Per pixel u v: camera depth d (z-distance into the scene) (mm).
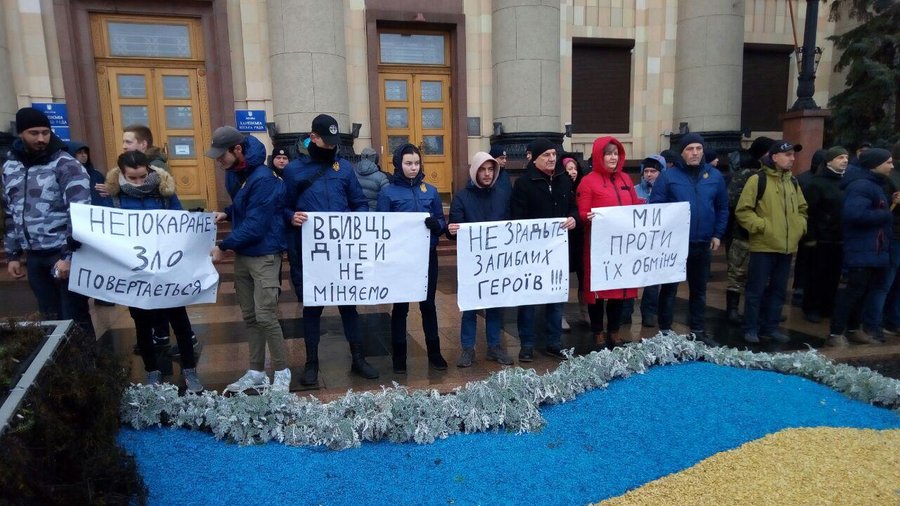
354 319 4566
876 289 5422
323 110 10055
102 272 3836
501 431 3604
